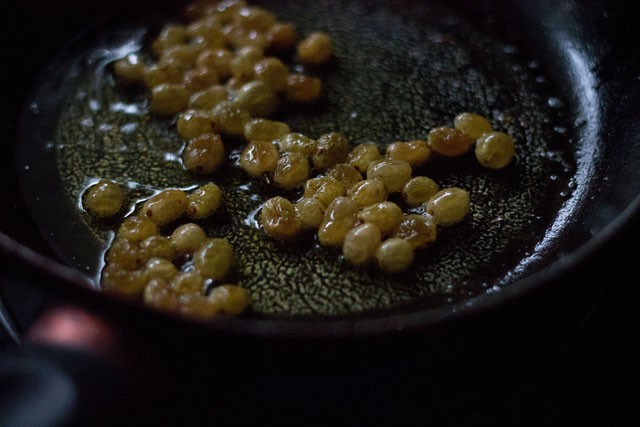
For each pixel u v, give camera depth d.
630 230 0.32
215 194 0.32
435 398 0.29
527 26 0.39
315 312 0.30
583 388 0.31
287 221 0.31
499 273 0.31
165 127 0.35
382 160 0.33
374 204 0.31
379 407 0.29
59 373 0.25
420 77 0.37
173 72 0.36
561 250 0.32
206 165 0.33
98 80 0.37
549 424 0.30
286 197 0.33
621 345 0.31
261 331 0.26
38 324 0.27
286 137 0.34
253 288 0.31
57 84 0.37
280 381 0.29
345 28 0.40
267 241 0.32
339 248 0.31
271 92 0.35
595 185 0.33
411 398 0.29
